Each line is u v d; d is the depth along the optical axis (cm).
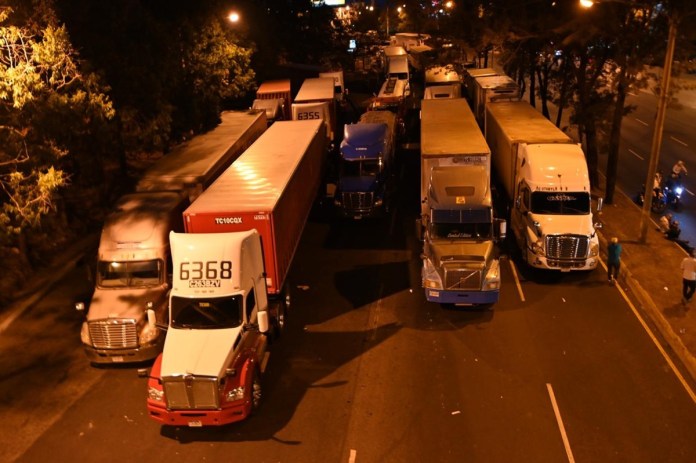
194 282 1225
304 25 5769
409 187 2672
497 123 2356
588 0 1722
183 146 2139
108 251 1447
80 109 1553
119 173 2667
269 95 3544
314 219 2364
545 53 2845
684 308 1520
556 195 1784
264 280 1377
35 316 1648
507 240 2081
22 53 1539
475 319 1549
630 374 1282
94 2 1980
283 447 1096
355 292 1728
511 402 1198
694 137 3294
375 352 1409
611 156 2252
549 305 1609
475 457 1048
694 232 2052
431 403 1206
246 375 1135
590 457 1038
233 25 3300
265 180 1656
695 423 1118
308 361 1380
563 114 4019
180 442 1130
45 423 1207
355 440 1105
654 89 1991
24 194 1475
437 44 2780
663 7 1834
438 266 1561
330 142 3073
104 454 1108
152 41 2175
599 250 1941
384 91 3578
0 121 1377
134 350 1357
